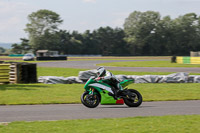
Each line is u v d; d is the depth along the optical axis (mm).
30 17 161250
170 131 9234
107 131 9266
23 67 25250
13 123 10469
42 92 19547
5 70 24500
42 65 58312
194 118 11273
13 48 177250
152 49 184625
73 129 9523
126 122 10531
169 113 12766
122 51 191125
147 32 181500
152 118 11336
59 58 92938
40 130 9414
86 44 186875
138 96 14375
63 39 180375
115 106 14852
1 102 15703
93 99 14039
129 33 184375
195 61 62875
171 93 19422
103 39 192750
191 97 17922
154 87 22375
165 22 184500
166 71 39812
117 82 14203
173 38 185875
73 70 41438
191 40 185500
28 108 14086
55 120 11203
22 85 23406
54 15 160625
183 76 25984
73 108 14109
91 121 10797
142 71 39625
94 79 14023
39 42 160500
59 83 25125
